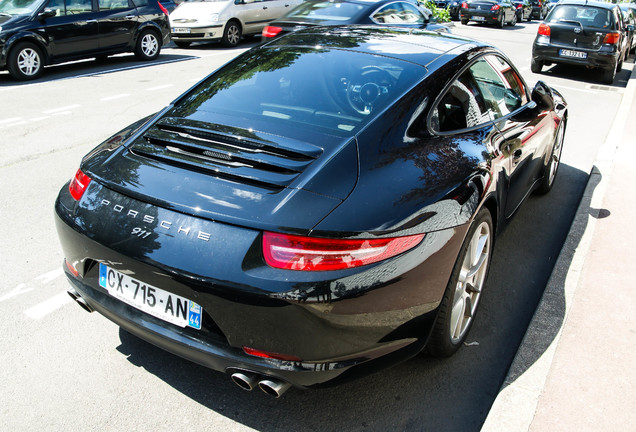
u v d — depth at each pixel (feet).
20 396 8.66
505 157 10.54
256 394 8.95
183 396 8.83
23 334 10.07
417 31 12.16
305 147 8.11
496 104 11.44
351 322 7.22
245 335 7.20
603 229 14.29
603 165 18.97
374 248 7.21
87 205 8.29
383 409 8.75
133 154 8.71
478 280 10.26
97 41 35.73
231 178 7.75
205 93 10.15
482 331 10.73
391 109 8.97
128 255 7.59
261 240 7.04
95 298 8.36
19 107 25.61
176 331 7.59
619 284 11.81
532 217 15.72
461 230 8.29
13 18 31.63
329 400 8.88
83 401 8.64
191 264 7.18
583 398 8.65
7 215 14.58
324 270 6.96
